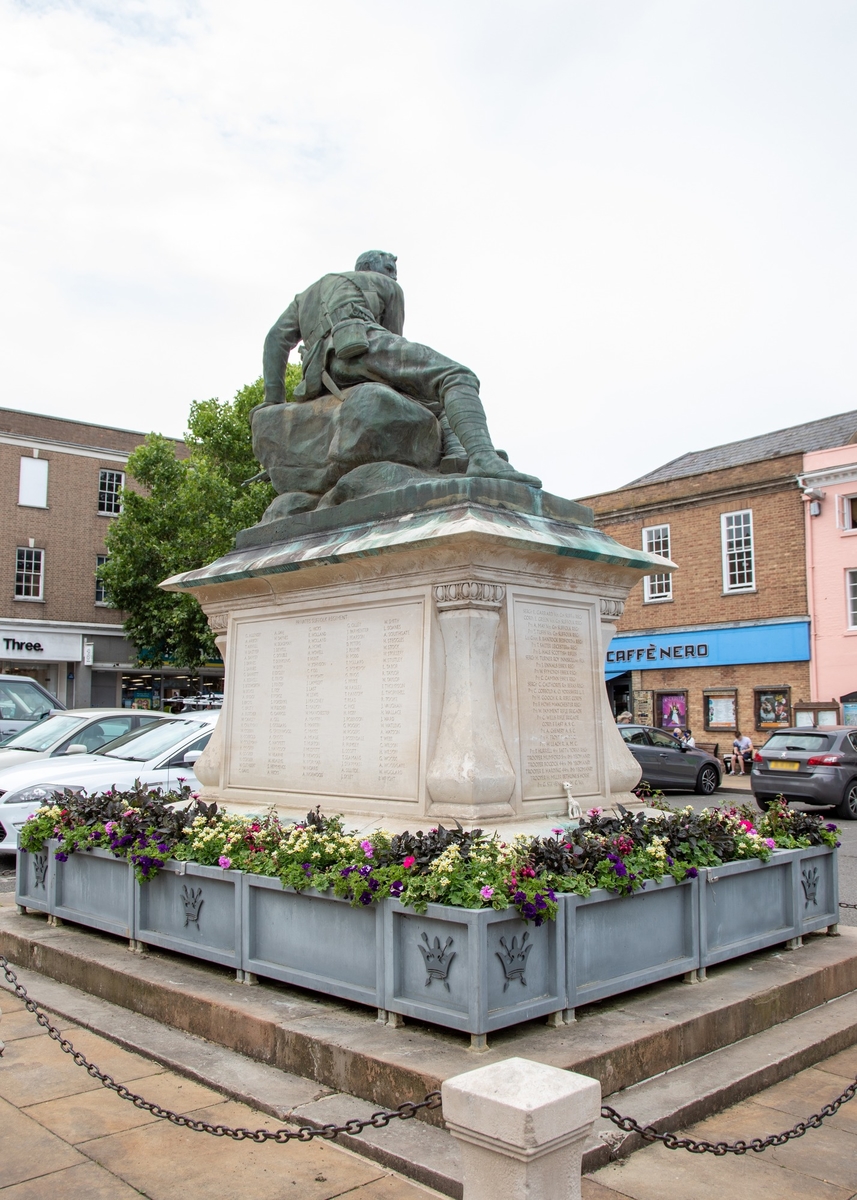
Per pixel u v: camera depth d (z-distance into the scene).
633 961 4.13
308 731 5.68
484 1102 2.08
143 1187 3.02
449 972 3.60
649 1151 3.27
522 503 5.43
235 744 6.19
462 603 4.95
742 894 4.80
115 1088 3.12
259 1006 4.11
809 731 16.44
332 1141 3.28
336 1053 3.59
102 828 5.46
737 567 27.05
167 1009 4.41
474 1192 2.12
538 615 5.33
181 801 6.21
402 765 5.08
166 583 6.73
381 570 5.33
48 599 32.66
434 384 5.99
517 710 5.05
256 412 6.96
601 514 30.11
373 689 5.33
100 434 34.22
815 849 5.27
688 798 19.11
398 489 5.51
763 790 16.25
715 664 27.14
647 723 28.62
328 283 6.59
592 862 4.02
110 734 12.20
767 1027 4.25
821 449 25.50
